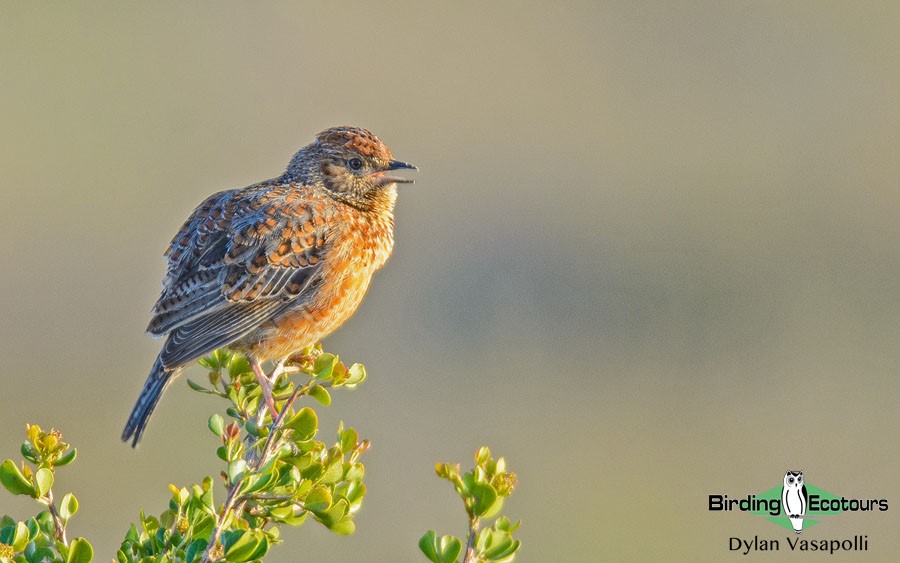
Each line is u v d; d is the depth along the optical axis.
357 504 7.30
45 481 6.87
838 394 18.44
